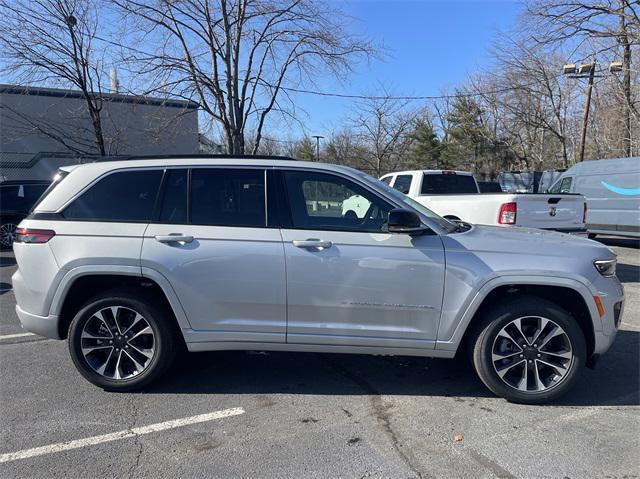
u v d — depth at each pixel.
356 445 3.12
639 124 21.36
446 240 3.71
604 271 3.68
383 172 34.44
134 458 2.97
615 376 4.23
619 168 12.98
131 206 3.86
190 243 3.73
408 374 4.30
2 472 2.82
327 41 18.11
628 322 5.87
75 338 3.84
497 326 3.64
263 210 3.80
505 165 39.09
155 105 21.44
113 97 21.45
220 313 3.77
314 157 47.62
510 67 30.59
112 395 3.86
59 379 4.19
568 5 19.28
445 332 3.70
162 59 17.08
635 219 12.59
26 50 16.80
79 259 3.73
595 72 23.30
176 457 2.99
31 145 23.09
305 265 3.68
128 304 3.82
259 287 3.72
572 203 7.68
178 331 3.97
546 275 3.57
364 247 3.67
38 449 3.07
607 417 3.49
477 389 3.98
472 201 7.91
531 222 7.39
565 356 3.63
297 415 3.53
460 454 3.02
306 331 3.75
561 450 3.05
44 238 3.81
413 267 3.64
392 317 3.71
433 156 42.16
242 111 18.69
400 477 2.78
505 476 2.79
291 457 2.99
